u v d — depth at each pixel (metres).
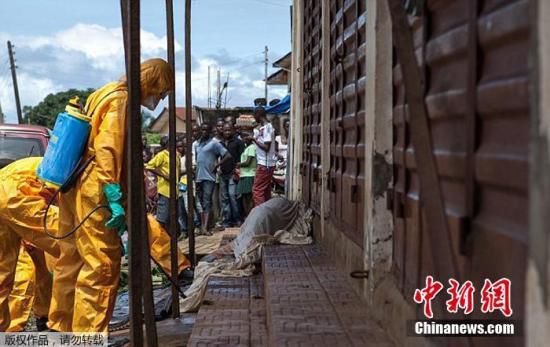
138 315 3.89
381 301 3.78
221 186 12.21
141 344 3.90
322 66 6.50
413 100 2.47
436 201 2.41
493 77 2.13
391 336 3.52
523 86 1.88
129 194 3.84
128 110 3.79
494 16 2.08
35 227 5.30
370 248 3.97
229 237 9.38
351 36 4.95
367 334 3.62
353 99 4.92
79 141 4.69
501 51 2.07
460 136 2.43
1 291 5.54
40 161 5.41
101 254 4.74
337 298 4.47
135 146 3.80
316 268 5.61
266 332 4.51
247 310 5.18
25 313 6.03
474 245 2.29
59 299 5.13
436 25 2.75
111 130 4.58
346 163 5.26
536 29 1.52
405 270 3.36
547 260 1.49
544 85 1.48
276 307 4.23
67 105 4.87
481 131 2.24
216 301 5.51
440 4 2.68
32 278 6.06
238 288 6.05
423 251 2.97
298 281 5.05
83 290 4.77
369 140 3.96
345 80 5.34
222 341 4.32
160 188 10.55
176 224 5.63
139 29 3.76
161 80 4.81
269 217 7.35
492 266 2.13
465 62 2.39
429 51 2.78
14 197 5.24
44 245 5.38
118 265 4.86
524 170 1.88
